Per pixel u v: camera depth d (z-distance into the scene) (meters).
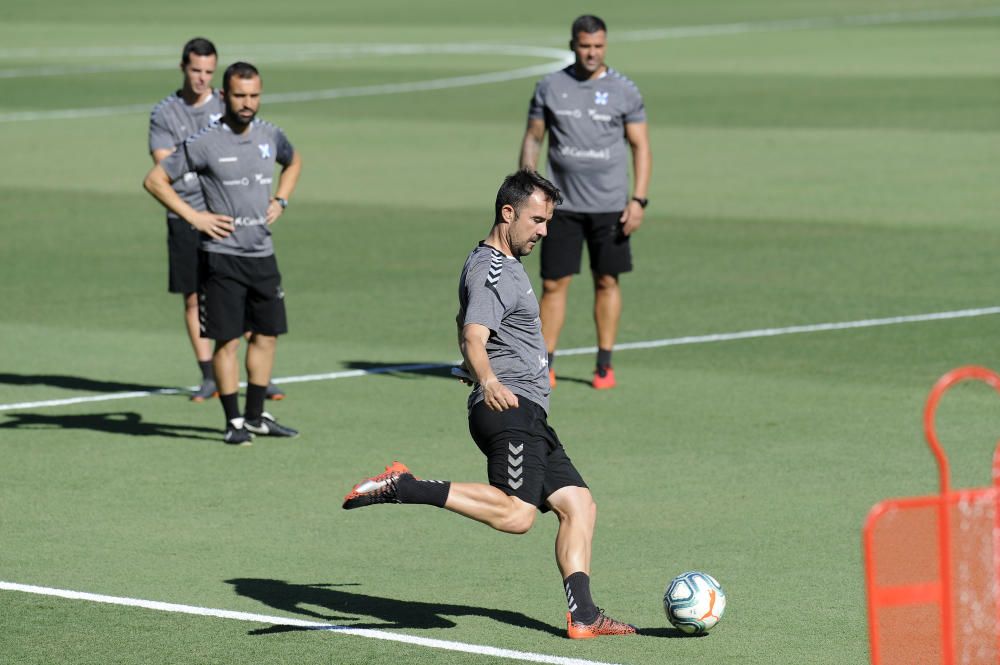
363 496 27.25
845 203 83.19
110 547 34.28
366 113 124.44
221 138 42.28
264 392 43.69
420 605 30.44
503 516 27.97
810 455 40.81
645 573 32.06
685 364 51.72
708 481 38.66
